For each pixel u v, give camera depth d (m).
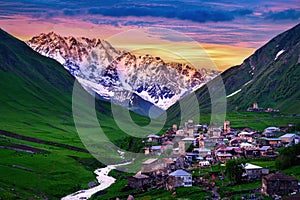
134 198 160.25
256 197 135.88
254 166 163.88
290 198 124.56
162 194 156.62
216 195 144.38
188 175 160.38
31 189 187.88
